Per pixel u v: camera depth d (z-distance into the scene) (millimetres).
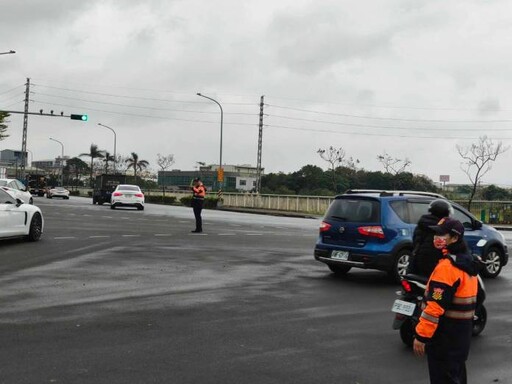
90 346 6262
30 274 10680
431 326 4039
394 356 6227
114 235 18469
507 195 60969
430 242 6781
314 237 20391
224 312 8109
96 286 9727
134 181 109812
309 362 5938
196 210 20641
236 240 18219
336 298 9391
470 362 6156
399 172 62344
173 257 13602
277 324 7520
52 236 17609
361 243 11047
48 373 5352
